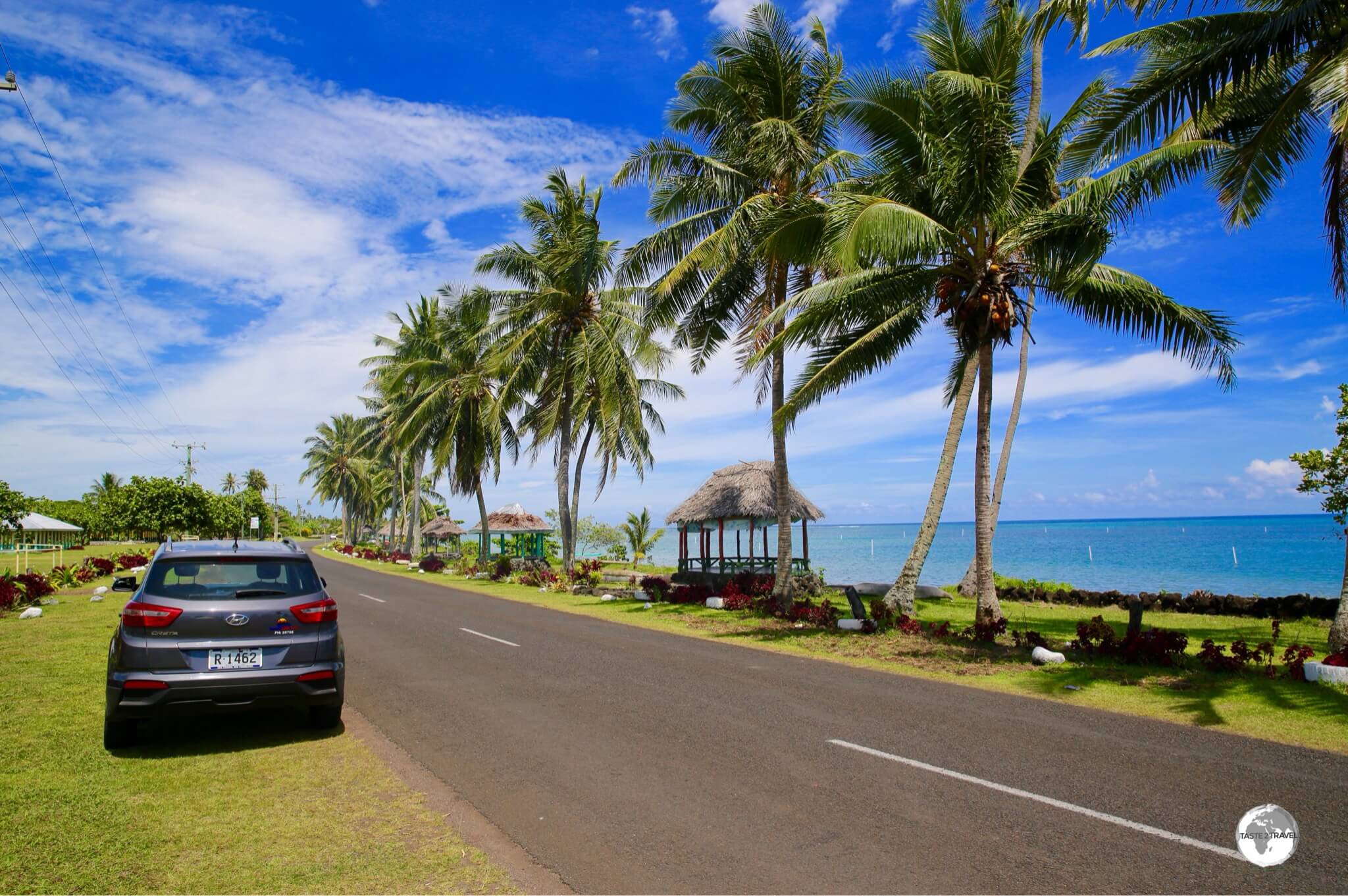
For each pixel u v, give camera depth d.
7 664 9.48
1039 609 19.05
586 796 5.13
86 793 5.10
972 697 8.22
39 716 6.99
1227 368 12.66
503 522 41.81
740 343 17.12
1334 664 8.66
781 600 16.45
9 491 41.44
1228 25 10.23
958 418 15.24
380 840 4.42
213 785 5.30
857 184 13.76
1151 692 8.42
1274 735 6.59
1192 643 12.79
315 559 50.59
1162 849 4.25
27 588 16.83
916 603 20.62
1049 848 4.27
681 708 7.63
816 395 13.92
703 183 16.70
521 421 28.62
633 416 23.55
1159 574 35.72
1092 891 3.77
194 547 6.53
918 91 12.19
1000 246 11.91
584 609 18.22
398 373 34.97
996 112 11.40
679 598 18.94
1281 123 10.77
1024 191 11.95
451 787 5.30
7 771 5.51
